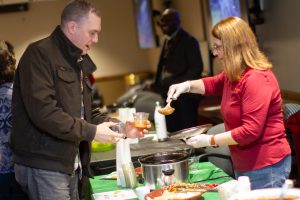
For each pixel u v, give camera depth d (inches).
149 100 177.3
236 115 92.0
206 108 190.1
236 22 91.0
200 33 220.7
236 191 75.2
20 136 89.1
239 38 89.9
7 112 108.2
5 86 109.0
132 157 109.7
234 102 92.0
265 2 162.7
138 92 209.3
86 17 86.7
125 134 93.4
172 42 181.8
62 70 87.4
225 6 176.2
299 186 125.8
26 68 85.4
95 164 113.5
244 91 88.9
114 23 321.1
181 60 176.7
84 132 85.5
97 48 320.2
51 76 86.0
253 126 87.0
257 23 164.6
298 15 144.4
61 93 87.3
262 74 88.6
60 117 83.8
